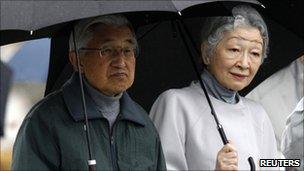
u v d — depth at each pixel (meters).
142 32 11.98
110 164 10.23
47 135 10.06
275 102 14.41
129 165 10.30
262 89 14.46
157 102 11.23
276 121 14.39
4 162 19.03
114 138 10.36
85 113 10.06
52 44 11.44
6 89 11.76
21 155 10.00
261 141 11.45
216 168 10.41
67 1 9.02
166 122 10.93
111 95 10.44
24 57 19.61
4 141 19.27
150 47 12.18
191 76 12.38
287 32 12.27
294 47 12.35
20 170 9.95
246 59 11.02
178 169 10.82
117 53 10.30
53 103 10.33
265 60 12.34
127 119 10.48
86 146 10.11
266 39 11.23
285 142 13.00
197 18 11.92
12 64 19.53
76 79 10.53
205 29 11.21
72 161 9.99
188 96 11.19
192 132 10.95
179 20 11.27
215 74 11.20
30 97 20.61
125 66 10.33
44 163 9.99
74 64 10.55
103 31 10.27
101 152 10.20
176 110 11.03
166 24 12.11
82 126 10.20
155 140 10.66
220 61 11.07
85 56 10.34
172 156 10.82
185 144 10.96
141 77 12.27
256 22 11.03
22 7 9.05
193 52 12.25
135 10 8.97
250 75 11.14
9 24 8.94
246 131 11.30
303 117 12.83
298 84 14.40
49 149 10.02
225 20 10.97
